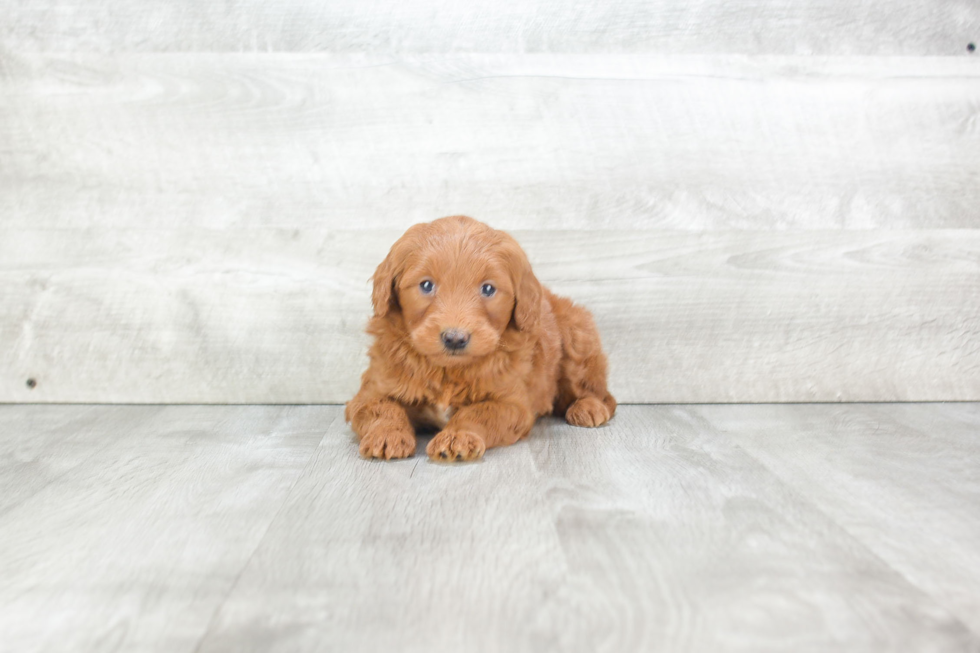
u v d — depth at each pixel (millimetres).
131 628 1179
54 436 2355
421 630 1168
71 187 2762
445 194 2775
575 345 2576
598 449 2193
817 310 2826
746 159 2791
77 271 2783
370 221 2775
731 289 2818
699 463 2035
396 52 2729
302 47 2717
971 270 2836
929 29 2771
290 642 1138
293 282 2781
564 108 2756
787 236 2807
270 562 1408
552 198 2781
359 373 2814
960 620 1196
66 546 1487
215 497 1768
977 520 1626
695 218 2799
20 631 1171
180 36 2707
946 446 2221
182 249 2773
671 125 2771
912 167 2811
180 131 2740
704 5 2734
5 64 2701
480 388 2229
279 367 2818
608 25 2734
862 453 2143
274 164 2754
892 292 2828
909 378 2842
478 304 2111
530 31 2730
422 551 1452
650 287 2812
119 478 1920
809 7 2744
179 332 2805
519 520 1608
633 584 1313
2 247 2777
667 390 2838
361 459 2084
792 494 1780
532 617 1203
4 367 2822
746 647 1115
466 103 2746
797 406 2803
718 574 1353
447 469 1986
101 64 2709
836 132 2793
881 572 1367
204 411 2717
